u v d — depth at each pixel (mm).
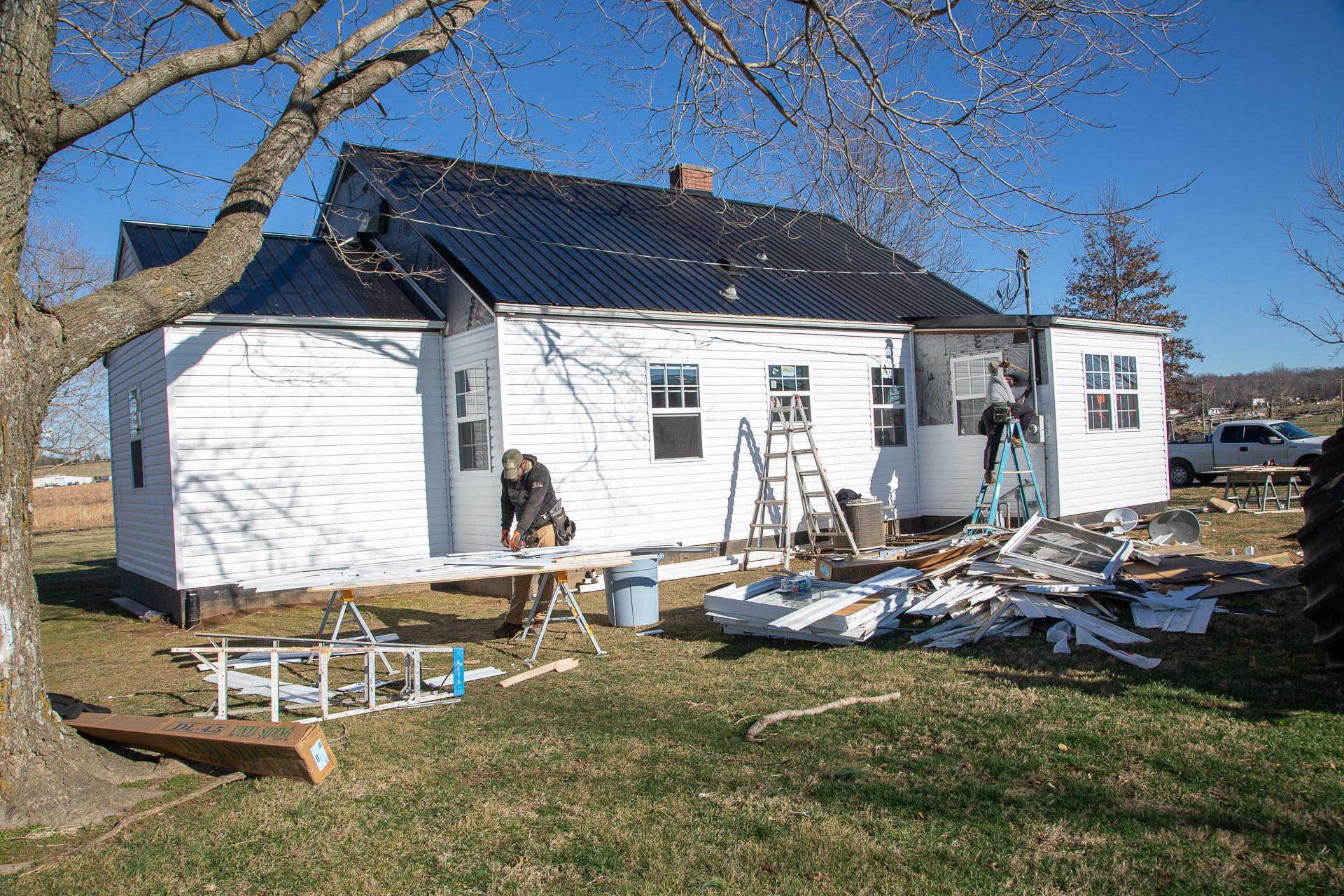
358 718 6008
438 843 3922
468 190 13758
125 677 7926
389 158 14148
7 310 4449
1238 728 4656
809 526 13391
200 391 10750
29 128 4590
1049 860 3408
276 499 11242
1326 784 3906
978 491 15086
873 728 5094
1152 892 3145
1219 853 3383
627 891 3385
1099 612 7223
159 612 11531
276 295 11820
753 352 13688
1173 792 3947
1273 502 17812
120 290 5078
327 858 3836
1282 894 3078
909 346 15867
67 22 6793
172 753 5094
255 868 3773
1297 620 6754
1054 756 4457
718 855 3629
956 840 3631
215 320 10773
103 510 34781
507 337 11172
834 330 14688
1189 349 33156
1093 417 15125
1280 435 22453
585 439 11820
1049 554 8398
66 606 13383
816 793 4207
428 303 12773
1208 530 13375
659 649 7734
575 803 4277
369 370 12031
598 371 11977
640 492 12336
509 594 11344
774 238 17609
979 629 7047
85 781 4598
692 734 5215
